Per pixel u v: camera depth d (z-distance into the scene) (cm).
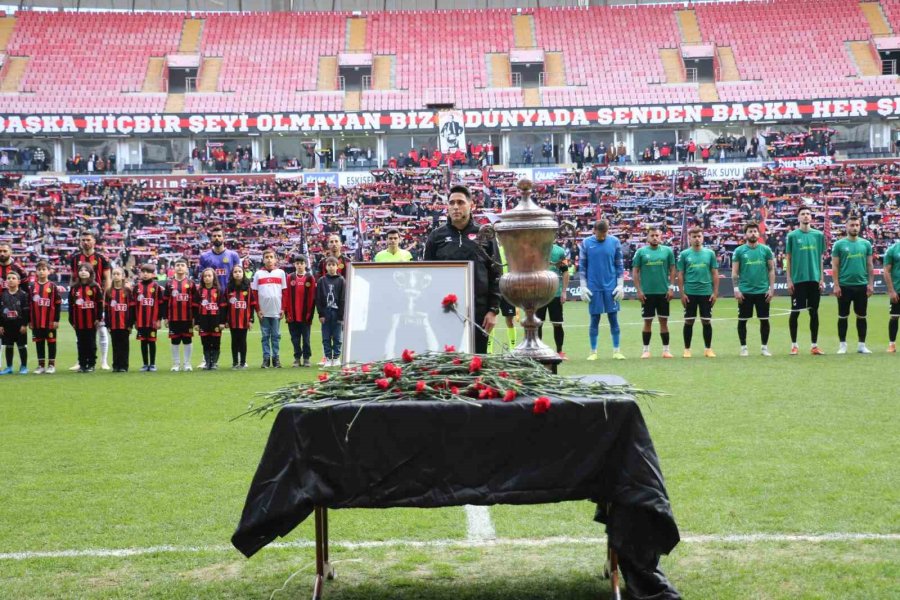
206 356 1767
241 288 1755
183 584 526
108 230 4238
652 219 4350
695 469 774
